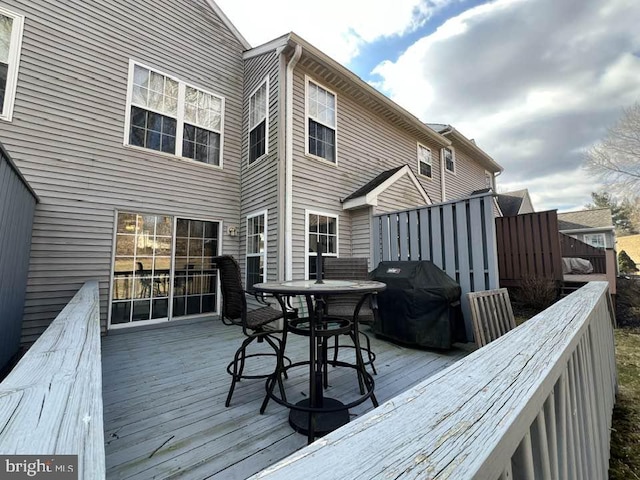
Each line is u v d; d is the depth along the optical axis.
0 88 3.85
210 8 5.96
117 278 4.57
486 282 3.69
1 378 2.66
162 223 5.07
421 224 4.51
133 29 4.94
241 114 6.27
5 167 2.30
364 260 3.37
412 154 7.90
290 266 4.72
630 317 5.47
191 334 4.44
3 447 0.57
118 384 2.60
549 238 5.55
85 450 0.58
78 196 4.29
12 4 3.97
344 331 2.13
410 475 0.43
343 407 1.79
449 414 0.59
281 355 2.17
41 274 3.94
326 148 5.61
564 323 1.26
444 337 3.37
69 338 1.33
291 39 4.74
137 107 4.91
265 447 1.72
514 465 0.63
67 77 4.31
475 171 11.18
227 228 5.86
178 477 1.47
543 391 0.74
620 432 2.19
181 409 2.15
